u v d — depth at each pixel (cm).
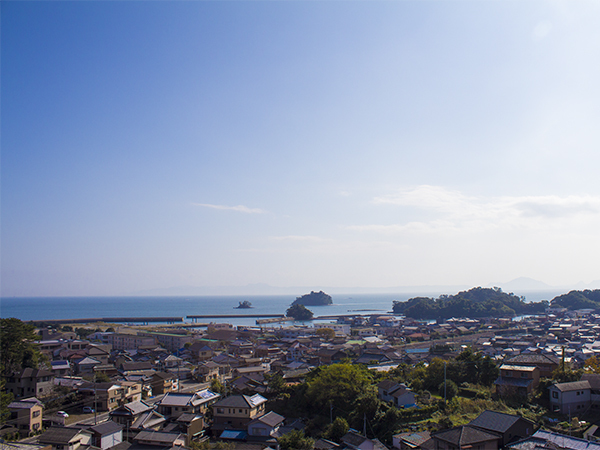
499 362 6531
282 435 4481
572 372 5119
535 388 5103
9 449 3838
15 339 6425
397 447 4041
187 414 4847
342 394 5250
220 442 4303
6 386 6047
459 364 6069
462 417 4572
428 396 5281
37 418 4747
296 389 5838
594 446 3103
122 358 9338
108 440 4253
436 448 3466
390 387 5225
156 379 6931
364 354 9175
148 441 4175
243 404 4903
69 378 6644
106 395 5638
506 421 3650
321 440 4253
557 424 4112
